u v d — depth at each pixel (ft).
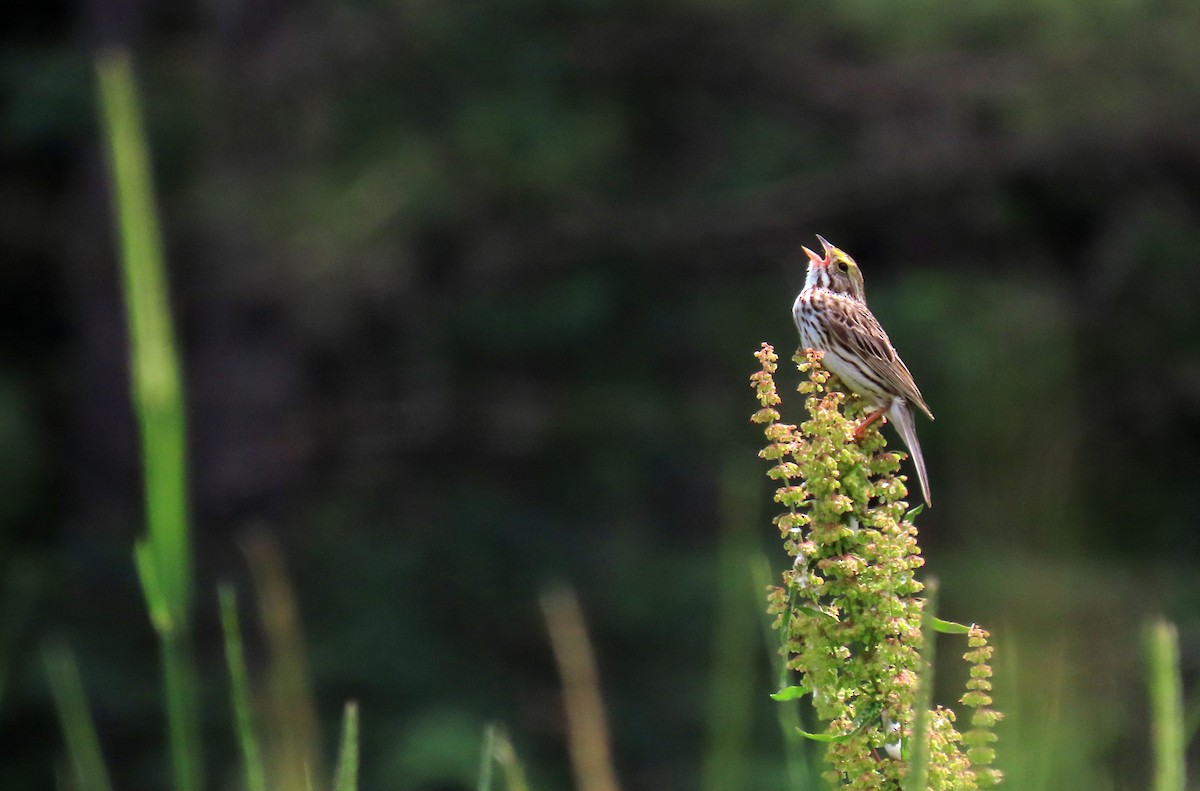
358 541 57.77
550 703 52.08
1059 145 52.95
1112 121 51.37
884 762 9.21
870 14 52.70
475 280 58.85
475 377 62.80
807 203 58.39
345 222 50.21
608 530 59.72
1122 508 58.34
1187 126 51.47
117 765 49.49
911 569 9.58
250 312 57.31
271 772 11.72
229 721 48.83
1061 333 54.03
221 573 54.29
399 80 54.75
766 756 43.65
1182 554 55.77
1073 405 50.34
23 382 63.82
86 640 51.24
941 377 52.70
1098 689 24.11
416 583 56.29
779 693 9.57
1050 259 60.54
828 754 9.37
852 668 9.46
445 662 52.90
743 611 23.09
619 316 62.39
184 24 57.41
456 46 54.24
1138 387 59.77
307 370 61.31
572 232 58.34
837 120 59.21
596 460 61.41
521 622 55.06
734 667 12.25
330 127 53.57
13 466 58.18
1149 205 57.00
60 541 57.52
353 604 54.75
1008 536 44.50
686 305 61.46
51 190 63.67
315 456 61.52
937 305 54.60
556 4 54.75
